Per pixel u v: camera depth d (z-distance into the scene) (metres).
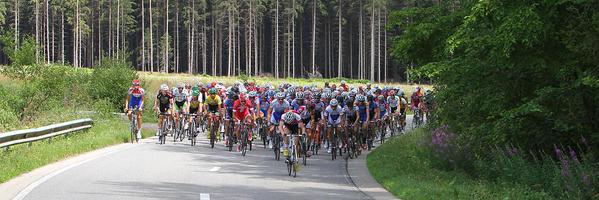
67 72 41.91
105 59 47.16
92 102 41.72
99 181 16.44
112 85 45.41
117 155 23.22
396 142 28.69
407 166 20.69
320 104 26.53
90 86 44.91
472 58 18.31
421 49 21.80
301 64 140.62
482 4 15.86
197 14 136.50
